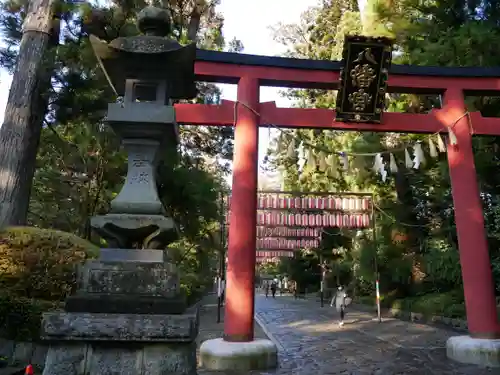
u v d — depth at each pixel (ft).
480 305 32.96
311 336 47.91
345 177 71.41
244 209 32.81
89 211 58.03
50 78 41.57
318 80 35.81
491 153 44.88
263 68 35.50
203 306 93.56
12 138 39.91
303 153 35.40
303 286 147.84
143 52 17.46
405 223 66.95
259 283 269.23
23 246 30.48
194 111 34.63
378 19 51.34
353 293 97.76
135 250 15.43
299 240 68.74
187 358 14.24
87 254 31.96
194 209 57.93
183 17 65.10
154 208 16.21
